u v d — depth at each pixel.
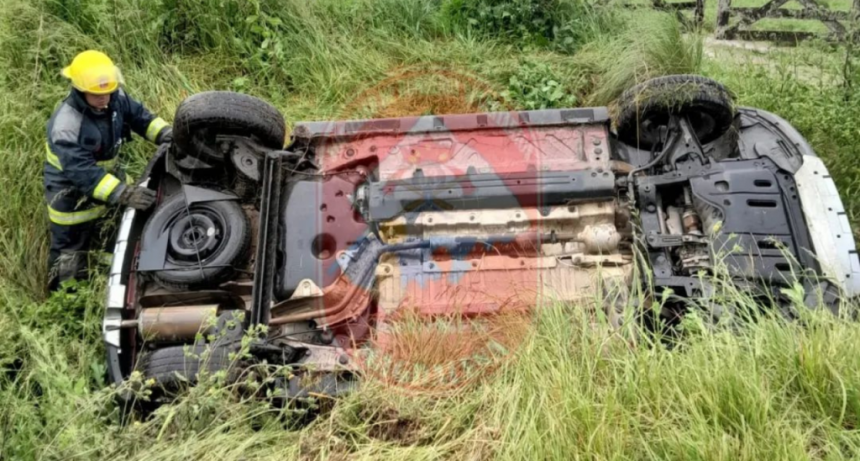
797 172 3.80
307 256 3.74
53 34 5.89
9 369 3.88
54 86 5.62
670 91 4.07
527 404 3.03
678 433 2.76
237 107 4.23
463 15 6.88
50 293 4.79
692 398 2.87
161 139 4.96
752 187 3.72
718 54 7.12
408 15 6.83
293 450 3.10
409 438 3.16
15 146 5.24
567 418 2.89
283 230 3.84
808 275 3.46
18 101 5.46
